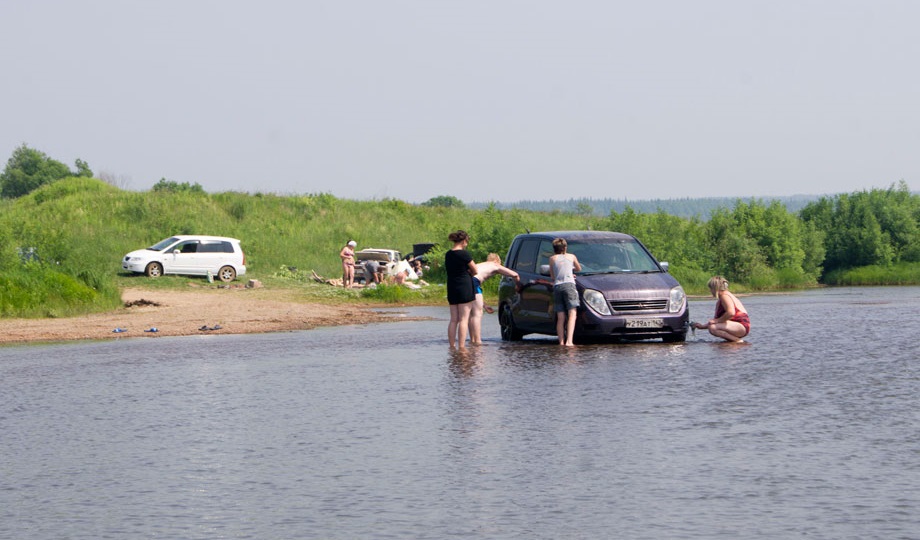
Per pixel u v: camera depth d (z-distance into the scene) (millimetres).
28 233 49344
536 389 15711
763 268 79625
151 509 8898
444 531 7945
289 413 14039
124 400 15695
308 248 75000
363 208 90625
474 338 24453
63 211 73938
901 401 13977
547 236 25922
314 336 28016
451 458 10695
